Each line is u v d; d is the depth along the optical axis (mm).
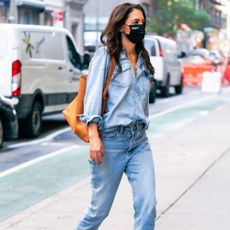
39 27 18109
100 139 6137
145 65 6262
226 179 11250
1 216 8984
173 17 66000
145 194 6133
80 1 53500
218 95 35719
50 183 11375
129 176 6266
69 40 20031
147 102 6336
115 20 6125
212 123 20219
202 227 8266
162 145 15406
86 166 13117
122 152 6199
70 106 6238
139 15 6148
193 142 15930
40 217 8828
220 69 49438
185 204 9430
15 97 16641
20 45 16906
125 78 6125
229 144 15602
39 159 13977
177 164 12758
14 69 16625
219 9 114188
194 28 71938
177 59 35844
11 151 15250
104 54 6125
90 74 6117
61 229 8227
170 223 8430
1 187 11016
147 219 6125
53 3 49750
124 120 6129
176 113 24141
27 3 43812
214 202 9562
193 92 38594
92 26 52375
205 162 12984
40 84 17875
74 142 16938
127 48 6199
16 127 15508
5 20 41250
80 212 9078
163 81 32562
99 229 8117
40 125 18062
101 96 6094
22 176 12023
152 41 32125
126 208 9148
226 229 8180
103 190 6281
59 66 19062
